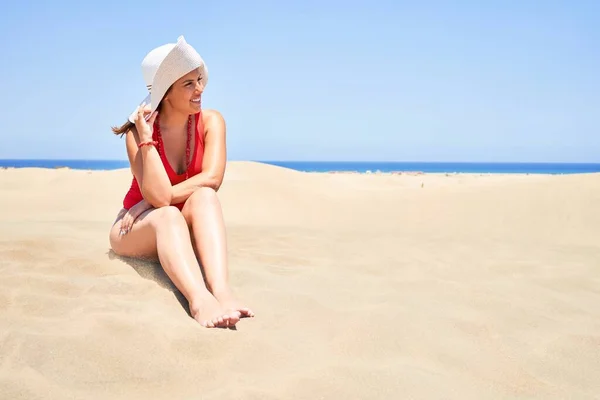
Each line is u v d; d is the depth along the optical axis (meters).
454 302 2.73
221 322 2.11
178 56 2.63
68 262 2.94
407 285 3.07
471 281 3.25
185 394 1.57
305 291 2.84
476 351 2.07
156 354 1.80
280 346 1.97
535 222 6.14
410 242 4.73
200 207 2.67
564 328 2.39
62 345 1.79
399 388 1.68
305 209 7.71
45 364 1.67
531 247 4.61
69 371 1.65
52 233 4.26
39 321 2.05
